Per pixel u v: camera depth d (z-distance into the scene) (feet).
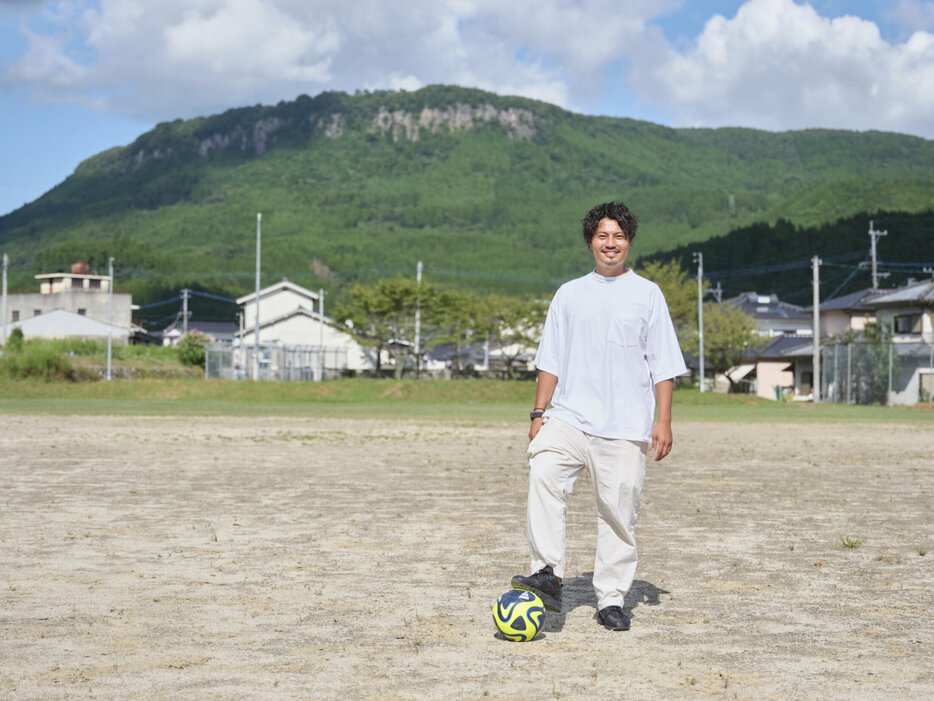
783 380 214.48
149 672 11.75
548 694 10.90
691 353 200.13
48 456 45.68
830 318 208.95
